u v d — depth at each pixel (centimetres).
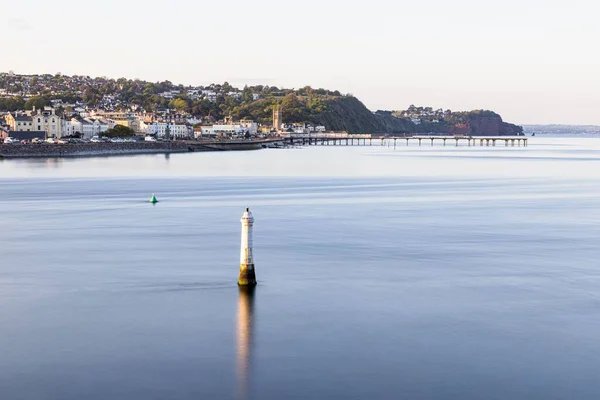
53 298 4931
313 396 3347
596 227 8412
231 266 5972
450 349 3934
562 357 3822
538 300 4922
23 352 3859
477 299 4938
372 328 4275
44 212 9875
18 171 19600
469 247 6950
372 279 5519
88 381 3497
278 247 6919
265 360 3762
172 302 4825
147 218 9194
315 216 9400
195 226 8431
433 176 18325
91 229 8181
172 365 3694
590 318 4503
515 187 14638
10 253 6594
